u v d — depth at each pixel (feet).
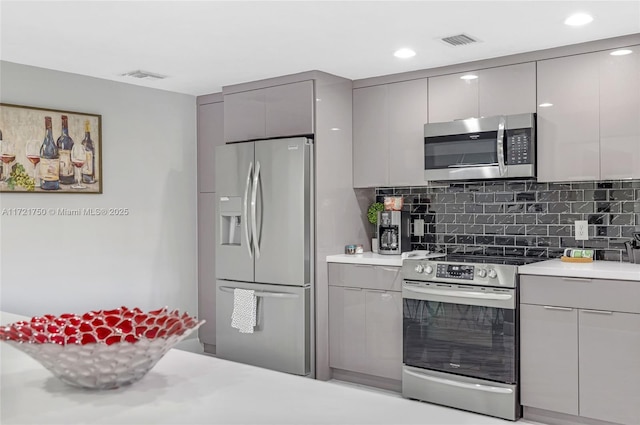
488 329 11.39
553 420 11.00
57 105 13.33
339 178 14.26
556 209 12.82
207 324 16.40
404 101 13.75
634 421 9.96
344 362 13.74
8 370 4.94
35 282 12.92
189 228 16.44
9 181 12.42
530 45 11.44
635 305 9.89
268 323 14.01
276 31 10.46
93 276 14.03
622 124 10.84
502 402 11.20
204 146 16.43
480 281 11.46
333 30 10.44
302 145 13.30
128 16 9.61
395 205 14.16
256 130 14.61
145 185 15.25
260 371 4.81
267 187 13.87
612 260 12.10
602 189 12.21
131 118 14.90
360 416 3.66
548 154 11.74
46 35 10.66
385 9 9.32
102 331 4.06
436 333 12.10
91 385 4.16
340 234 14.35
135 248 14.99
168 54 12.06
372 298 13.24
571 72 11.41
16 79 12.60
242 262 14.38
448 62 12.82
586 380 10.44
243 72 13.67
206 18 9.73
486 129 12.21
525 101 11.99
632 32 10.60
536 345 10.98
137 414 3.71
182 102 16.24
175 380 4.51
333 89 14.01
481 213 13.91
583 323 10.44
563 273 10.62
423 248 14.83
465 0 8.95
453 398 11.82
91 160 13.89
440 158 12.91
